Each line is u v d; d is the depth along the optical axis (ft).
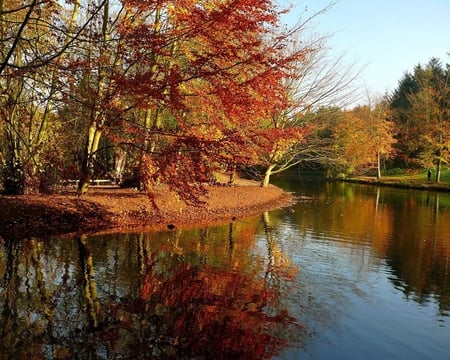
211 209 68.18
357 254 44.14
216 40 33.01
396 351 22.70
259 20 32.30
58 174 55.36
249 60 32.99
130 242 42.98
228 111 35.35
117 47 34.78
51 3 34.78
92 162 57.26
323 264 39.68
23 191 57.57
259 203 83.46
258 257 40.93
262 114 38.40
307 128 85.61
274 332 24.04
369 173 206.90
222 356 20.79
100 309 25.45
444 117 170.19
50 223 46.60
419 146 181.47
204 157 34.27
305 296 30.48
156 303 26.99
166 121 70.03
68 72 38.52
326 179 195.62
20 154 57.98
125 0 36.96
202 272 34.60
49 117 62.54
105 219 52.06
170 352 20.80
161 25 44.06
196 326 23.98
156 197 63.67
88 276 31.32
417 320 27.04
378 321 26.61
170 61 42.55
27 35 48.65
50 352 20.03
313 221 65.77
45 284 29.14
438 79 180.24
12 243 38.99
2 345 20.48
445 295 31.89
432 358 22.09
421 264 40.52
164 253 39.68
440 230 59.62
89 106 35.40
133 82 32.09
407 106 238.27
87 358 19.69
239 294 29.96
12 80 47.16
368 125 183.32
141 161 36.27
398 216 73.36
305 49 83.25
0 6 34.47
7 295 26.89
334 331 24.72
